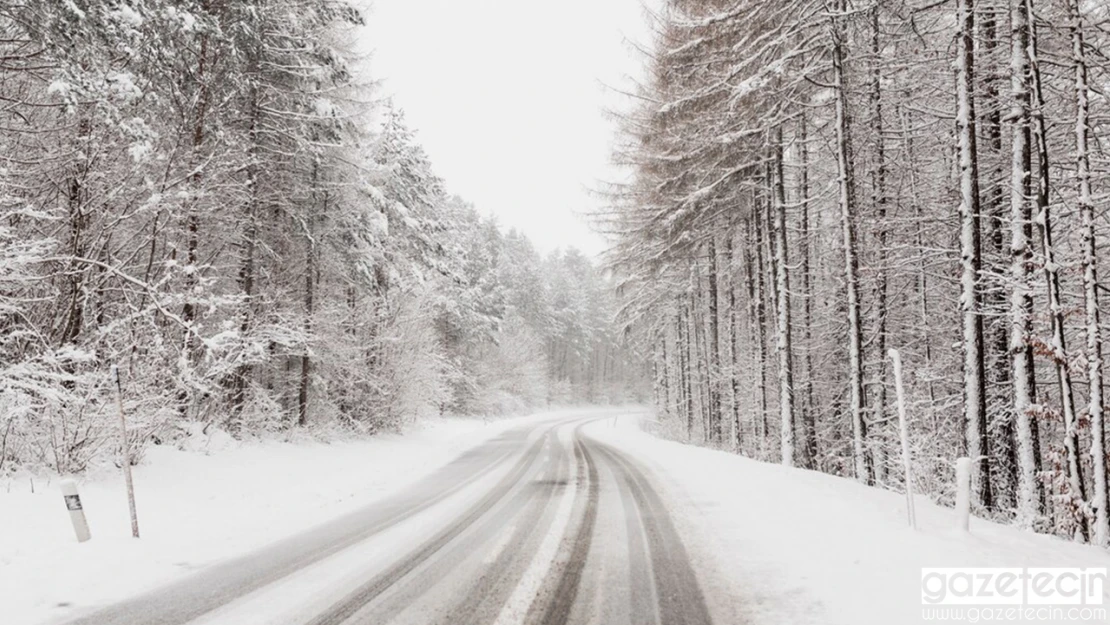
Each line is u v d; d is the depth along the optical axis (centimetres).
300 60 1620
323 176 1975
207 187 1311
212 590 518
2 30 1013
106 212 1060
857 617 426
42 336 951
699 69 1658
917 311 1694
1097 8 1016
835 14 1219
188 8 1138
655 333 3931
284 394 2095
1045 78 1130
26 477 887
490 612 448
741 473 1209
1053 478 927
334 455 1747
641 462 1546
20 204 1034
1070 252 1080
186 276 1359
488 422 4422
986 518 1020
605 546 648
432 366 2916
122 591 521
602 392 8788
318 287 2150
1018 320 998
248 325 1609
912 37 1329
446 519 816
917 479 1334
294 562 606
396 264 2439
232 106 1402
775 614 437
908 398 1509
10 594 509
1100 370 862
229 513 893
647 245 2192
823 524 704
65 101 898
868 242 1664
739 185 1856
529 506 905
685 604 461
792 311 2152
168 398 1165
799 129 1773
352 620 436
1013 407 1109
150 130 1064
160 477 1059
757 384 2095
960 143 1077
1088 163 965
